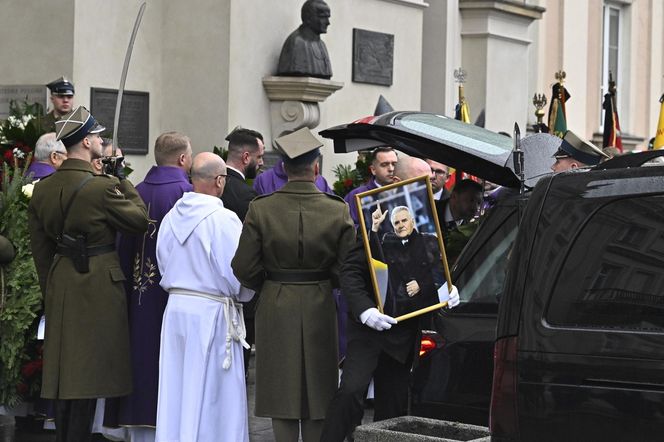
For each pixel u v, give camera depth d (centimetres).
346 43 1559
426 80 1873
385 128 713
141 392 810
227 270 755
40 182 782
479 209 831
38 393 838
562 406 464
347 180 1180
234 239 757
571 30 2180
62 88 1027
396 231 678
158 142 833
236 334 764
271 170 1026
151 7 1357
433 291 664
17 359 819
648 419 447
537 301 474
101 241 773
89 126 779
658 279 452
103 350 770
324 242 721
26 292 808
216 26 1349
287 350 721
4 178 837
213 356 758
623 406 452
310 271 725
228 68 1341
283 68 1395
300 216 721
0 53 1297
